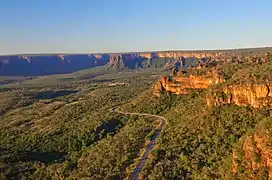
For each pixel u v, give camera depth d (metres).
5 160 141.25
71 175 121.50
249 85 128.12
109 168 117.44
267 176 78.94
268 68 145.25
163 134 140.62
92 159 132.75
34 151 158.75
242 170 85.00
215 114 132.12
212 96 140.00
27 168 135.00
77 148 159.75
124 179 106.88
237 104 131.62
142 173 106.44
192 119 141.00
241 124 119.19
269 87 123.69
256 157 83.06
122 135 153.38
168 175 101.50
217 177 92.19
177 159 111.44
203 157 108.56
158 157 114.56
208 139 118.31
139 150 128.75
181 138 126.69
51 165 136.38
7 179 124.19
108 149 136.75
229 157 99.25
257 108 123.75
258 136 86.00
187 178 99.25
